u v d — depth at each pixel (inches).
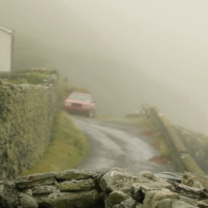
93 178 242.8
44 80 959.6
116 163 810.8
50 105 896.9
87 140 996.6
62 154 788.0
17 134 521.3
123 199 212.1
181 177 279.0
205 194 217.0
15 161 509.4
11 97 488.1
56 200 237.0
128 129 1250.6
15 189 240.5
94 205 239.0
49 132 870.4
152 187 207.8
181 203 185.2
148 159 884.0
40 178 244.7
